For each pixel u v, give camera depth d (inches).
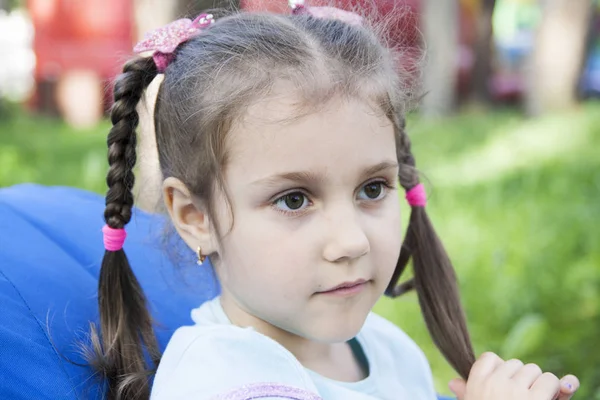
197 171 56.3
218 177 54.7
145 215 77.6
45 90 364.8
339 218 52.7
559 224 169.8
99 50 345.1
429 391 66.7
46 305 64.4
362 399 57.8
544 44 362.0
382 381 62.7
